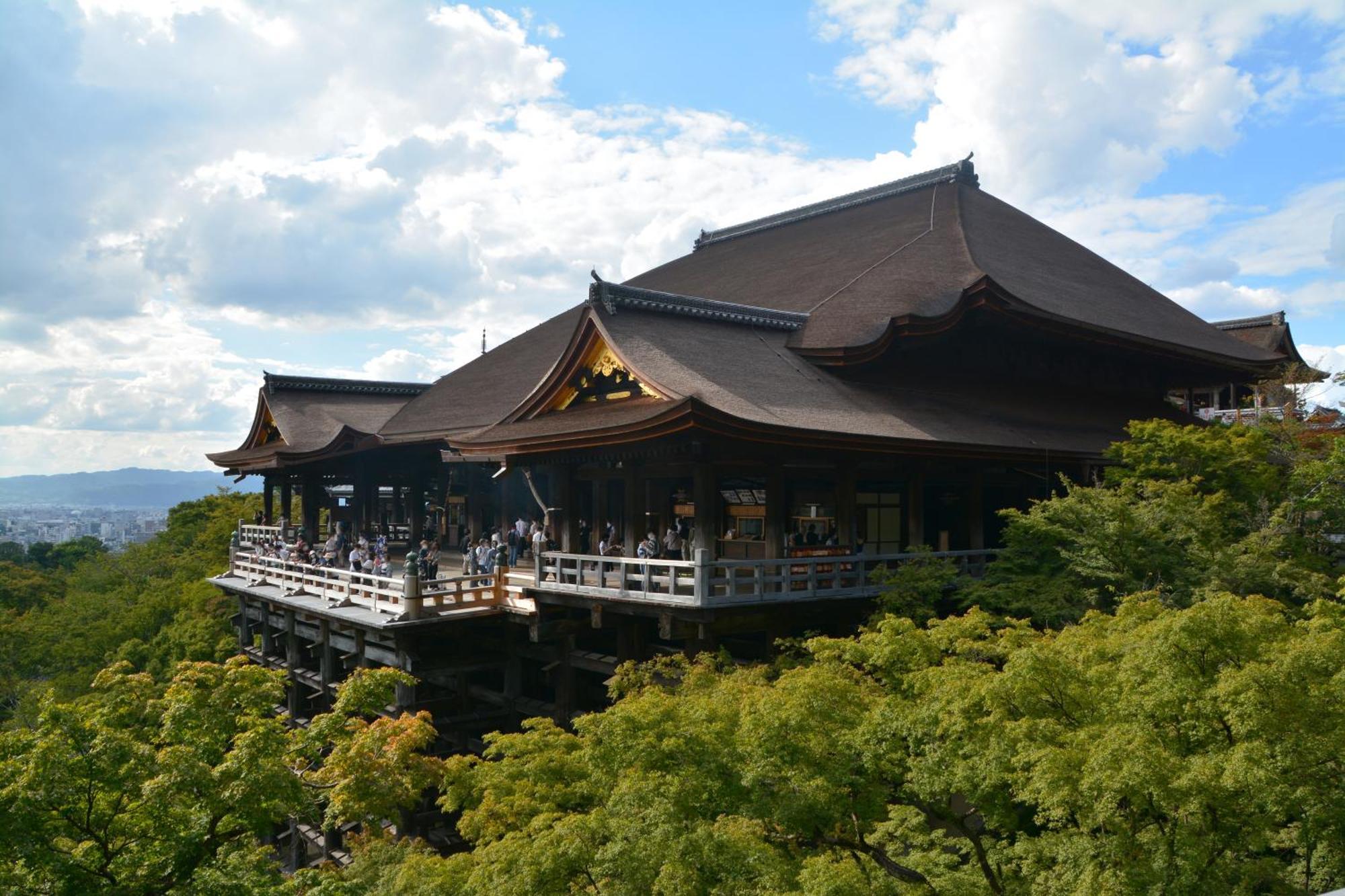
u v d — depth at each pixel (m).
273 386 48.22
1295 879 10.13
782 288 39.09
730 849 9.94
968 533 30.48
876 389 29.22
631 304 27.14
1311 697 9.21
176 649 45.59
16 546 114.69
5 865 10.59
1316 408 39.41
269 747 12.41
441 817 23.88
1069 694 10.80
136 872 11.34
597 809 10.86
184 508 82.06
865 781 11.12
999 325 32.34
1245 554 22.03
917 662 13.11
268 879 11.73
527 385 39.03
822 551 23.39
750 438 20.77
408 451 41.88
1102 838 9.33
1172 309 44.88
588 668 24.94
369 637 27.95
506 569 27.14
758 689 13.30
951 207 43.38
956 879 11.27
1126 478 26.69
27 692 47.94
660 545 28.83
